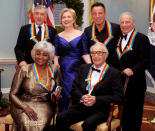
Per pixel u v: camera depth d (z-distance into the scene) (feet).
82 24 24.22
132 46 11.80
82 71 11.29
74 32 13.15
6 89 20.57
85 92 10.80
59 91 10.43
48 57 9.77
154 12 19.62
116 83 10.44
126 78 11.27
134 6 23.09
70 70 12.84
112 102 10.16
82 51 13.28
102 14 12.57
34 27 13.75
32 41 13.46
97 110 10.44
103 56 10.63
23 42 13.82
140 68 11.44
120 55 12.08
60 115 10.41
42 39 13.56
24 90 9.80
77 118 10.46
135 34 11.96
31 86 9.61
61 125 10.36
